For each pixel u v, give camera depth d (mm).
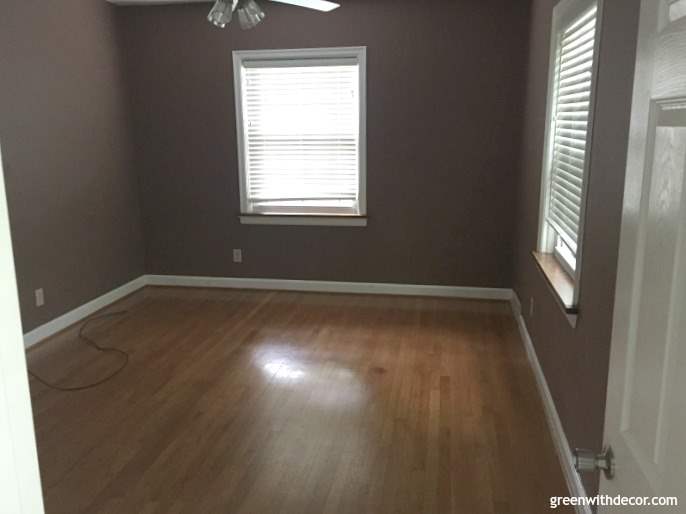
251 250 5219
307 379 3426
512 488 2400
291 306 4793
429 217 4898
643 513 882
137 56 4984
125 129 5039
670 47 819
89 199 4559
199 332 4215
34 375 3496
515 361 3680
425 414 3004
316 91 4844
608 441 1098
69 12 4277
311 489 2398
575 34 2812
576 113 2734
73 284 4398
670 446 785
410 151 4801
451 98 4660
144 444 2742
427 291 5035
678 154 783
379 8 4602
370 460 2602
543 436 2793
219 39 4840
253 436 2803
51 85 4102
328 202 5047
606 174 1994
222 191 5137
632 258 972
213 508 2287
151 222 5305
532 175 3850
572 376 2422
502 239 4828
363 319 4473
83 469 2541
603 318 1947
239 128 4969
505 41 4508
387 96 4734
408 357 3742
